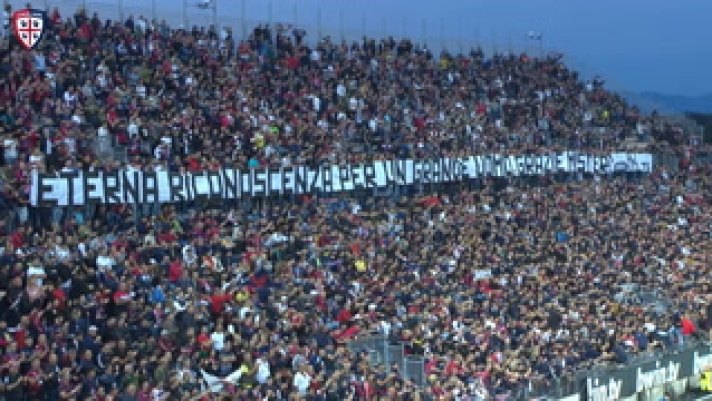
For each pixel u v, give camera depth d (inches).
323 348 1247.5
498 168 2108.8
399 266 1594.5
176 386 1014.4
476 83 2497.5
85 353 977.5
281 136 1765.5
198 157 1547.7
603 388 1485.0
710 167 2770.7
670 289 1940.2
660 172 2591.0
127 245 1284.4
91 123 1502.2
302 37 2172.7
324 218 1638.8
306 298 1344.7
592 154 2373.3
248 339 1172.5
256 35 2073.1
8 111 1378.0
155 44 1808.6
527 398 1362.0
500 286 1670.8
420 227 1785.2
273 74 1982.0
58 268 1117.1
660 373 1609.3
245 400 1054.4
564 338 1542.8
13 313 1023.0
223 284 1286.9
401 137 2032.5
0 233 1181.7
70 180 1342.3
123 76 1662.2
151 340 1078.4
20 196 1285.7
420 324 1402.6
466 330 1440.7
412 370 1302.9
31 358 933.8
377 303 1429.6
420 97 2267.5
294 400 1095.0
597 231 2106.3
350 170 1775.3
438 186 1971.0
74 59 1590.8
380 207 1807.3
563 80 2832.2
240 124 1721.2
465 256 1731.1
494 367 1365.7
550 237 1990.7
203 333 1138.0
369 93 2127.2
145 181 1435.8
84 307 1074.1
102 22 1955.0
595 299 1760.6
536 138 2402.8
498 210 2001.7
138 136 1531.7
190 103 1695.4
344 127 1932.8
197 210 1513.3
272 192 1627.7
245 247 1438.2
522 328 1521.9
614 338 1603.1
